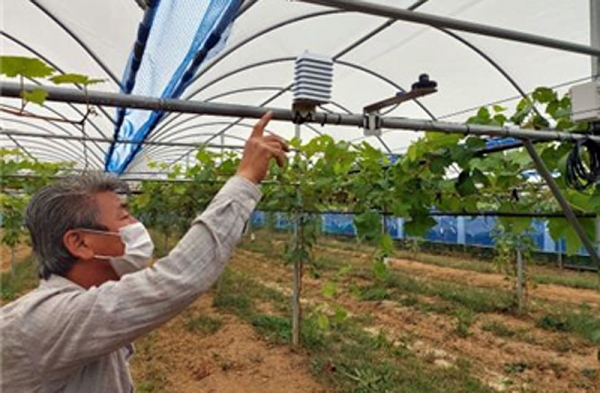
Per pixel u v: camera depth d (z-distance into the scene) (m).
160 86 2.63
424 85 1.52
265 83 5.78
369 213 3.37
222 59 4.58
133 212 8.52
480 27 1.88
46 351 0.88
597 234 2.51
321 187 4.14
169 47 2.09
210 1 1.55
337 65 5.21
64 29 3.91
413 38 4.48
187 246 0.95
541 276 9.42
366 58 5.01
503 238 6.77
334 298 7.69
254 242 14.09
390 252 3.33
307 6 3.73
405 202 3.04
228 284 8.61
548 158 2.34
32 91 1.22
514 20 3.93
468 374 4.44
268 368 4.51
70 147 9.15
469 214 3.37
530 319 6.30
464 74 5.12
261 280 9.33
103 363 1.05
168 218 8.98
